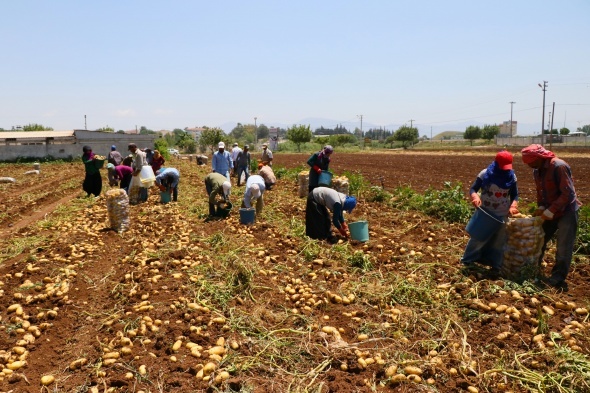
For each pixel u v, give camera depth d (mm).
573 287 6332
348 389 4082
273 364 4523
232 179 20469
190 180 22031
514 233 6355
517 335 4891
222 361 4520
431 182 19844
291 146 75250
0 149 38562
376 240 8695
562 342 4676
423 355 4656
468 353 4609
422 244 8578
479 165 30875
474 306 5594
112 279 7117
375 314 5602
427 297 5848
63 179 24016
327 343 4828
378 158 42656
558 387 3945
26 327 5406
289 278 6832
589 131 144375
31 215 13453
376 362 4477
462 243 8492
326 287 6473
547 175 6180
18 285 6859
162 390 4113
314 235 8844
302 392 4043
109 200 10172
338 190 13102
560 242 6250
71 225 11188
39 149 39812
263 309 5734
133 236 9750
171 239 9188
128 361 4605
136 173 14523
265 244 8727
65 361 4750
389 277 6715
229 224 10398
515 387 4070
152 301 6062
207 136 59375
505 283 6137
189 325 5328
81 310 5996
